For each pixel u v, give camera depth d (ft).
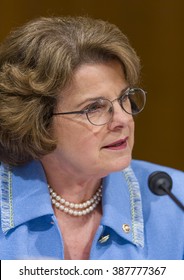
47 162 10.83
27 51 10.16
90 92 9.91
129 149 10.43
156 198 11.49
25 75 10.03
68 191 10.94
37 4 22.56
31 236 10.67
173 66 23.50
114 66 10.09
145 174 11.93
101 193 11.17
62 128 10.21
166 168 12.23
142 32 23.29
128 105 10.37
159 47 23.40
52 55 9.87
